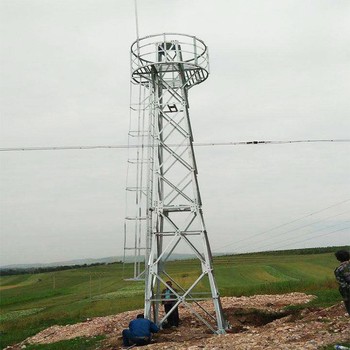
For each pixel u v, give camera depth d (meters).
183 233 19.62
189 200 19.92
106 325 23.39
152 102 20.80
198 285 46.84
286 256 87.44
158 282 20.80
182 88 20.92
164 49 20.75
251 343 14.51
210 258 19.67
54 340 21.41
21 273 118.31
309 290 31.95
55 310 37.06
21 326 28.62
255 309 24.33
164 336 18.83
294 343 13.70
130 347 16.48
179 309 26.73
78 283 73.50
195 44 21.11
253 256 91.75
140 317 18.44
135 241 19.89
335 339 13.74
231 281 51.84
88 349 17.80
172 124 20.62
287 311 23.00
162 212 19.91
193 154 20.33
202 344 15.45
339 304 20.30
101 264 126.19
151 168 20.28
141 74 21.19
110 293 48.16
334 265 64.38
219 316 18.86
